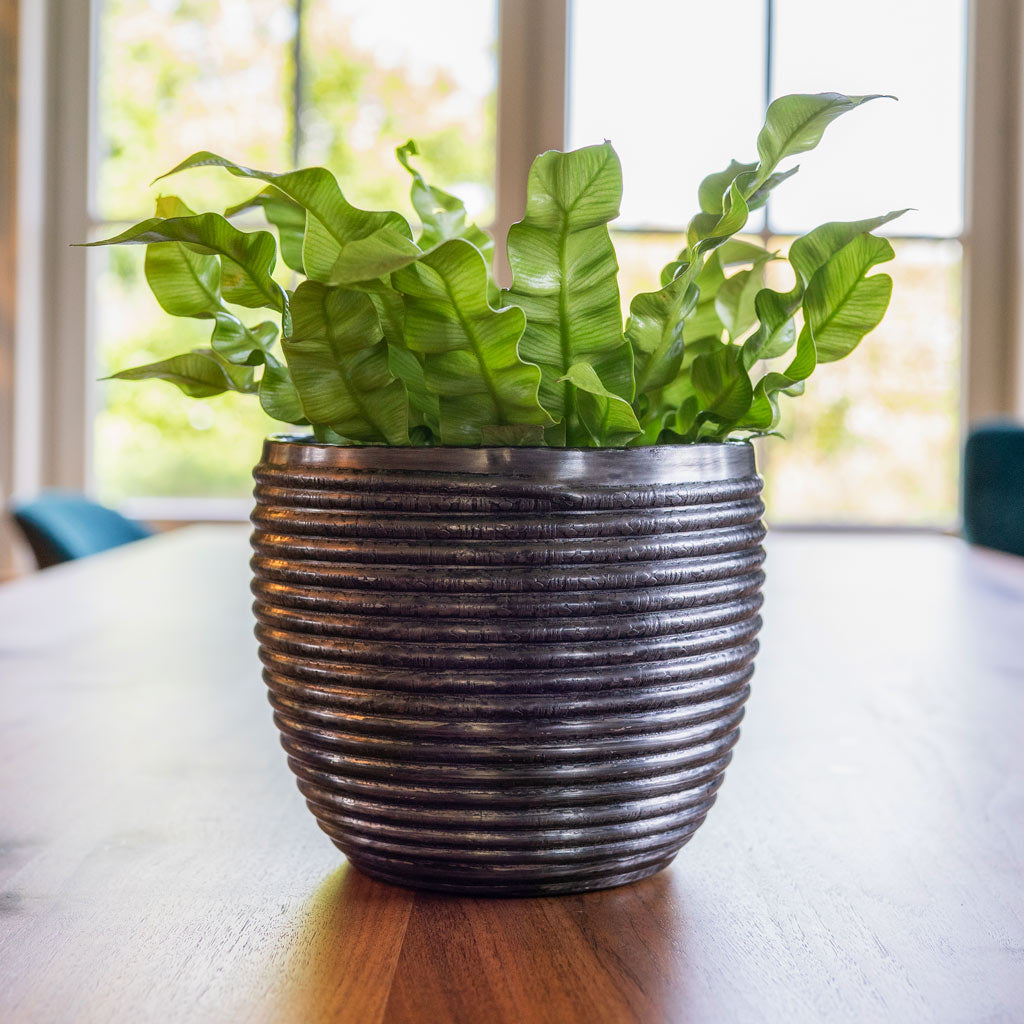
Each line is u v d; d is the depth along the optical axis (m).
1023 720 0.98
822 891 0.59
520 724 0.52
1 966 0.49
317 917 0.54
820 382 3.49
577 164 0.50
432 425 0.58
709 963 0.49
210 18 3.50
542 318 0.54
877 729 0.95
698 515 0.54
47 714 0.98
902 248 3.46
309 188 0.49
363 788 0.54
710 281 0.62
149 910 0.55
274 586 0.55
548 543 0.52
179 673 1.17
